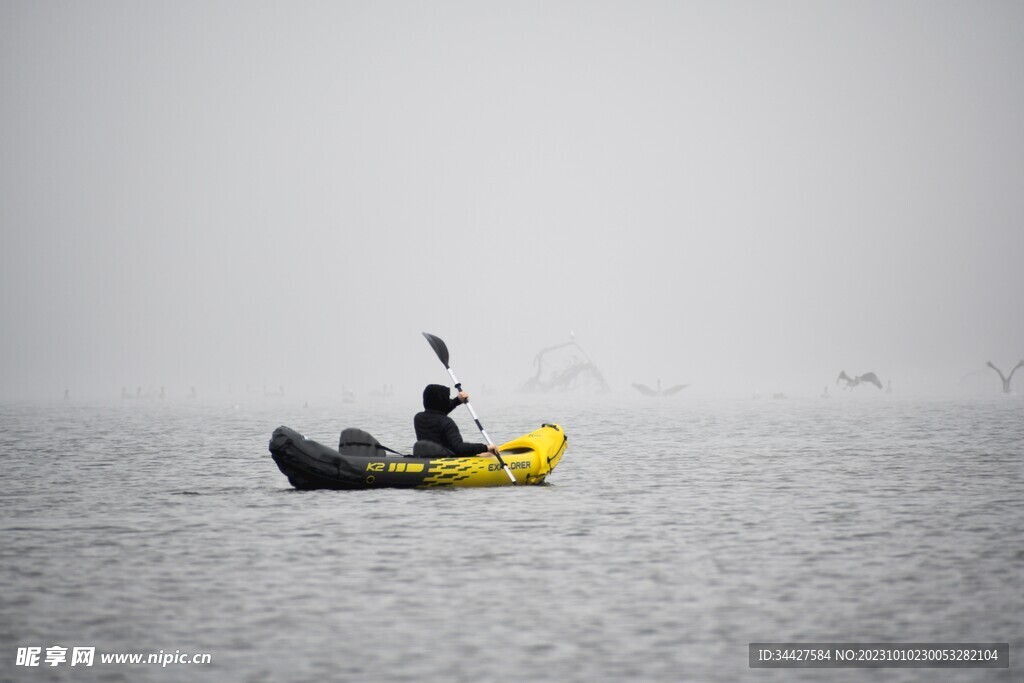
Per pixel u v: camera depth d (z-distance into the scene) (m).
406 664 30.34
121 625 34.06
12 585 39.19
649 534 49.75
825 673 29.78
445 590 38.41
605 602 36.69
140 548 46.31
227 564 42.84
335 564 42.81
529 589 38.53
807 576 40.50
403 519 54.28
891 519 54.41
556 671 29.80
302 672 29.72
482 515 55.66
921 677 29.53
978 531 50.53
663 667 30.12
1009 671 30.00
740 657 30.97
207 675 29.52
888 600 36.91
